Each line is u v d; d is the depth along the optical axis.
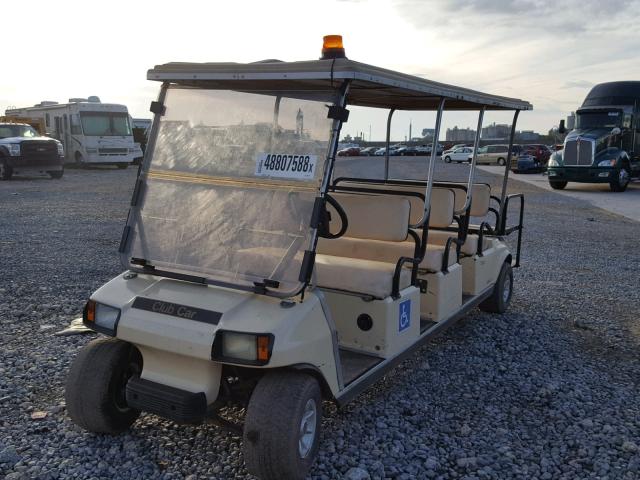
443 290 4.66
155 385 3.13
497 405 4.16
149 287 3.27
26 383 4.24
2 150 20.00
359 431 3.73
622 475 3.34
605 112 20.50
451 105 5.29
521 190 20.47
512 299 6.83
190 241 3.34
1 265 7.56
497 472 3.34
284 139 3.25
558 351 5.22
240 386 3.33
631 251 10.00
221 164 3.39
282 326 2.88
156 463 3.31
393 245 4.71
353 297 3.95
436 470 3.34
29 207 13.27
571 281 7.79
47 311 5.79
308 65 3.07
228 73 3.25
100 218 11.77
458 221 5.12
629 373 4.78
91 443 3.49
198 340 2.90
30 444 3.46
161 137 3.59
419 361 4.91
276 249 3.11
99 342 3.51
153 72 3.49
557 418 3.99
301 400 2.94
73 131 25.27
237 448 3.47
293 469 2.94
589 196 18.94
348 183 5.80
